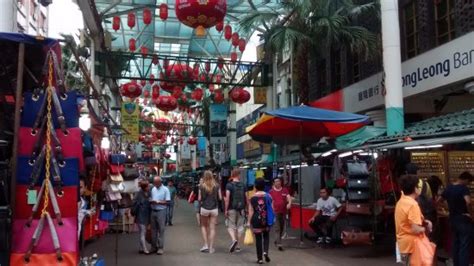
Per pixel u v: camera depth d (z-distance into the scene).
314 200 15.23
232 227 12.79
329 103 22.17
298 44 18.62
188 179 52.78
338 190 14.45
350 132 14.39
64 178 5.06
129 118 30.28
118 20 23.66
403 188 6.53
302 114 12.33
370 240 11.68
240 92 24.75
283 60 28.69
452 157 11.66
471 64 12.82
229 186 12.89
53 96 5.10
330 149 15.82
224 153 44.59
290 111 12.62
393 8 13.76
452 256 8.96
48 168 5.02
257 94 26.67
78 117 5.21
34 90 5.42
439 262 10.02
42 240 4.95
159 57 26.61
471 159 11.56
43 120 5.08
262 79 26.73
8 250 4.83
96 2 24.00
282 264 10.66
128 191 14.74
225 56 34.62
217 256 11.98
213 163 40.59
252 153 38.19
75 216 5.08
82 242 7.46
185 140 64.06
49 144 5.04
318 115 12.36
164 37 32.41
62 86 5.17
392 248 12.48
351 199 11.96
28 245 4.91
